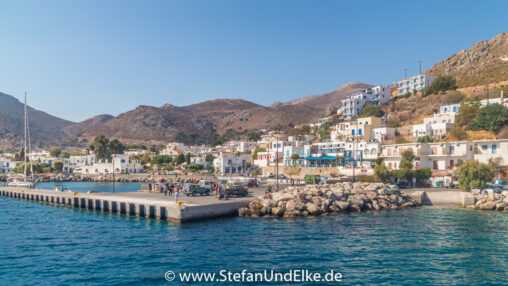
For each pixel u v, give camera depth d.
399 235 37.56
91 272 26.28
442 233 38.50
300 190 54.81
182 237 36.44
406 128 121.69
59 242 35.66
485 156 80.62
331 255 30.30
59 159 196.62
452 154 85.06
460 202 60.16
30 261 29.14
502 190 63.25
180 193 64.88
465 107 115.44
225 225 42.19
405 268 27.06
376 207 55.47
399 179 76.19
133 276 25.31
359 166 98.94
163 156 194.88
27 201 75.69
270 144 146.38
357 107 182.38
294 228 40.75
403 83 192.00
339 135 135.75
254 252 31.11
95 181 151.88
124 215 51.28
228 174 138.50
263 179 99.50
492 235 37.53
